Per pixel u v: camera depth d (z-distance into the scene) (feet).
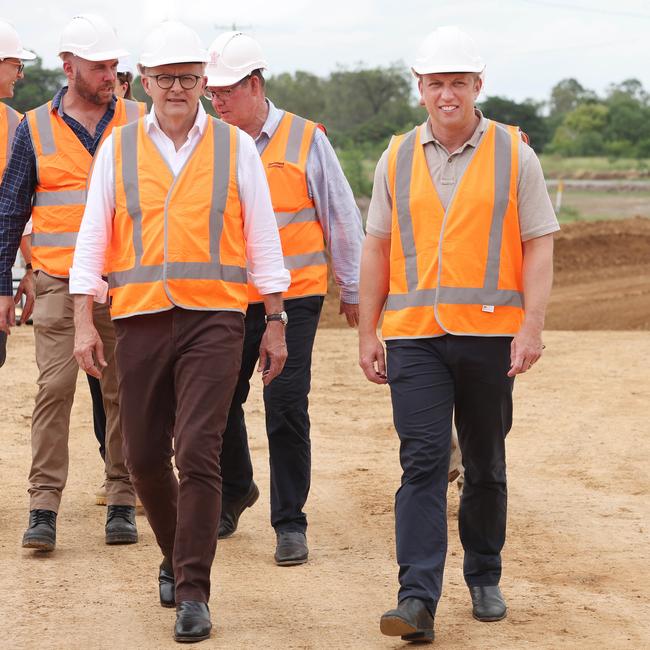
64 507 42.75
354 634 28.99
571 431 57.16
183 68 28.55
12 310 37.32
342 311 38.27
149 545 37.60
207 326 28.30
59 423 36.73
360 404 65.77
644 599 31.94
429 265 28.86
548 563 35.58
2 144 40.96
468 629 29.19
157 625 29.58
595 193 337.52
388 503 43.78
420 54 28.91
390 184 29.63
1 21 40.75
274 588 33.06
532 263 28.94
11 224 37.27
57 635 28.91
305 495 36.35
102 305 37.04
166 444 29.32
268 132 36.60
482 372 28.73
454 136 29.04
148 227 28.55
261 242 29.66
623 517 41.34
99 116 37.58
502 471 29.86
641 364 77.97
